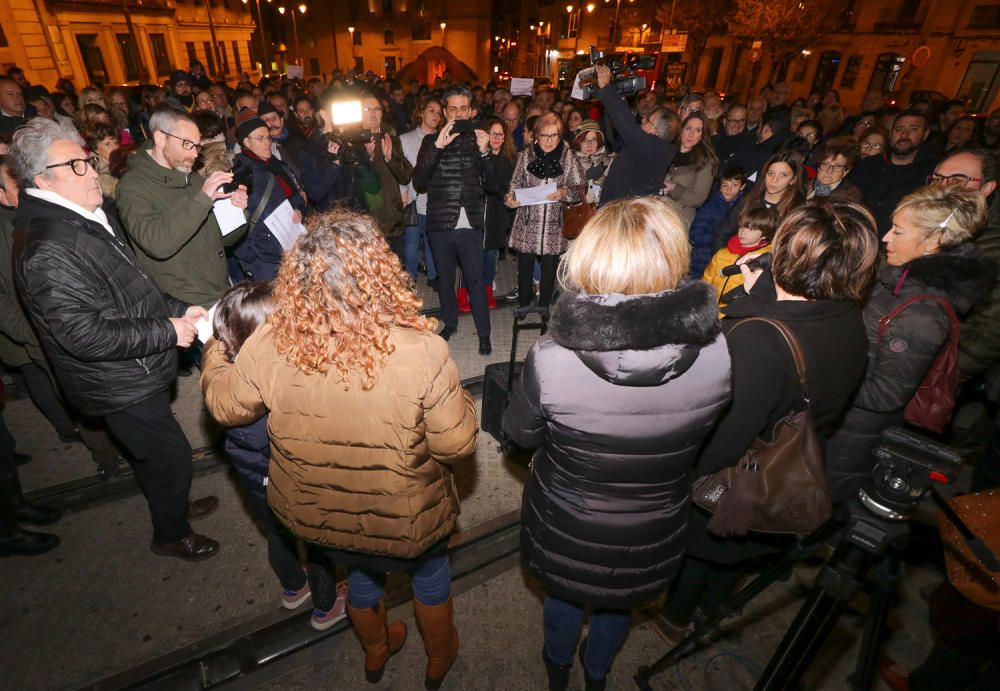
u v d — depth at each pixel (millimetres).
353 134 3822
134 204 2291
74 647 1981
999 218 2264
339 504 1328
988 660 1598
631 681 1966
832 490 1870
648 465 1231
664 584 1448
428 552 1532
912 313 1604
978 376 2771
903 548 1272
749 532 1641
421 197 4664
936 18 21078
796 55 21812
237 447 1577
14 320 2350
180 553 2334
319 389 1181
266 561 2367
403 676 1946
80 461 2889
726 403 1224
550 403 1191
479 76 40594
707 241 3711
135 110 8672
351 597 1665
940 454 1167
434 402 1222
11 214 2258
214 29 27156
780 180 2812
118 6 19812
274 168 3557
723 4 20844
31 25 15836
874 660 1366
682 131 3832
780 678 1438
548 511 1383
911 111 3832
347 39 40531
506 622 2154
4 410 3266
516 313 2217
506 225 4570
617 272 1121
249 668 1932
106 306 1827
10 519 2336
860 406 1746
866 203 4086
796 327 1365
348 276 1116
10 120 5109
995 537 1401
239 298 1454
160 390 2041
